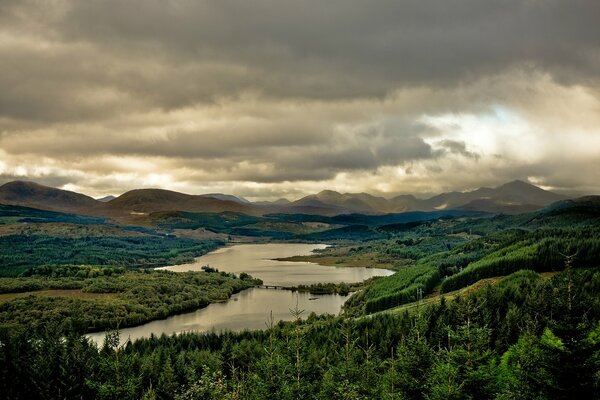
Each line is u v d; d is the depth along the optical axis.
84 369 73.69
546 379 41.19
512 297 139.38
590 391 39.25
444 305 131.50
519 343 72.19
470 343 52.09
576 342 40.44
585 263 183.50
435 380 50.12
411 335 79.12
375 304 194.88
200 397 58.50
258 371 64.94
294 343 65.44
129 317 195.88
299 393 56.03
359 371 66.69
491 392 48.94
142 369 98.12
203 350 122.19
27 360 82.31
